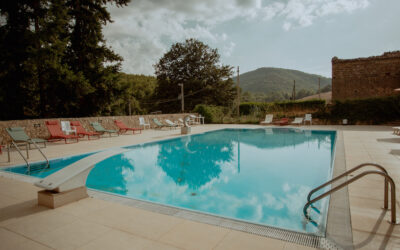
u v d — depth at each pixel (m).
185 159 7.17
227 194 4.32
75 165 3.53
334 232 2.39
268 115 18.55
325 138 11.22
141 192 4.46
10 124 9.48
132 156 7.59
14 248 2.16
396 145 7.94
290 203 3.82
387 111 15.88
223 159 7.16
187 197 4.19
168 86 37.94
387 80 19.62
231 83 38.75
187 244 2.20
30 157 6.86
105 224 2.63
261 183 4.91
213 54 39.12
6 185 4.16
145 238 2.32
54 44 14.36
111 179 5.27
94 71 18.80
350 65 20.73
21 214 2.90
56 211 2.99
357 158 6.07
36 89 16.50
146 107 47.81
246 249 2.10
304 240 2.26
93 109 19.72
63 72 15.60
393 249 2.06
